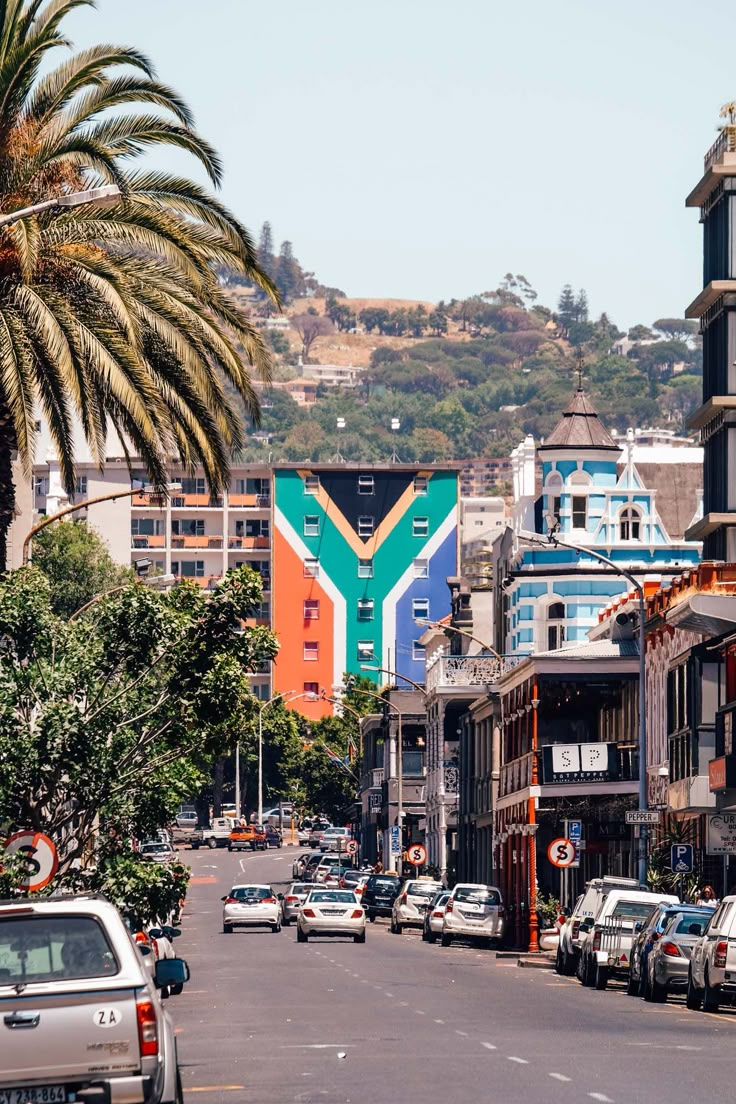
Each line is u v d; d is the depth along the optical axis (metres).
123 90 80.38
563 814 167.62
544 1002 85.94
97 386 78.00
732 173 169.62
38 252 76.38
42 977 34.19
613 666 163.62
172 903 73.50
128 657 73.75
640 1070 52.22
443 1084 48.31
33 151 77.62
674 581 149.62
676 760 141.88
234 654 74.56
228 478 83.19
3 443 78.94
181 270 81.12
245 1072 52.34
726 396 168.88
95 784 71.56
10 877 66.06
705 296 172.62
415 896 187.50
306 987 97.50
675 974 86.88
